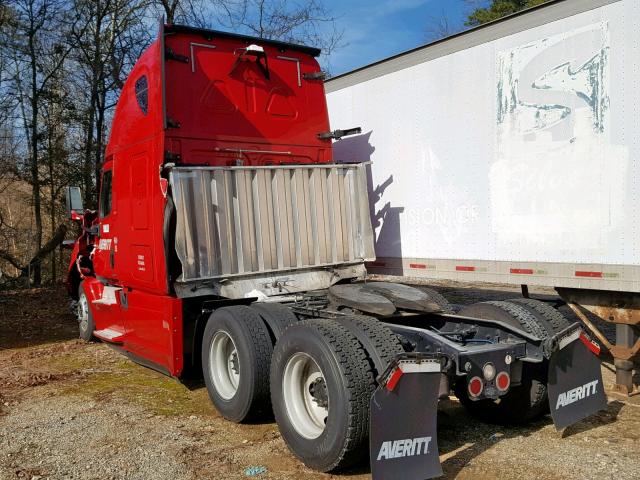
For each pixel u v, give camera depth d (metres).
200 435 4.96
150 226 6.04
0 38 17.20
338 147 8.06
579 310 5.63
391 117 7.17
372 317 4.68
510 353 4.37
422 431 3.82
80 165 18.31
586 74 5.23
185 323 5.80
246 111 6.51
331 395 3.95
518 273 5.81
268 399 5.01
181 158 6.07
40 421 5.37
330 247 6.41
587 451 4.41
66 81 18.39
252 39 6.55
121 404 5.84
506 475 4.04
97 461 4.45
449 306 5.83
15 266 17.42
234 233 5.84
